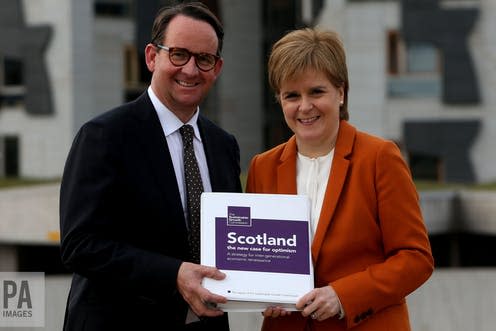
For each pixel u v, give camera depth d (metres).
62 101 21.64
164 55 2.84
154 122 2.86
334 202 2.67
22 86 22.08
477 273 5.23
